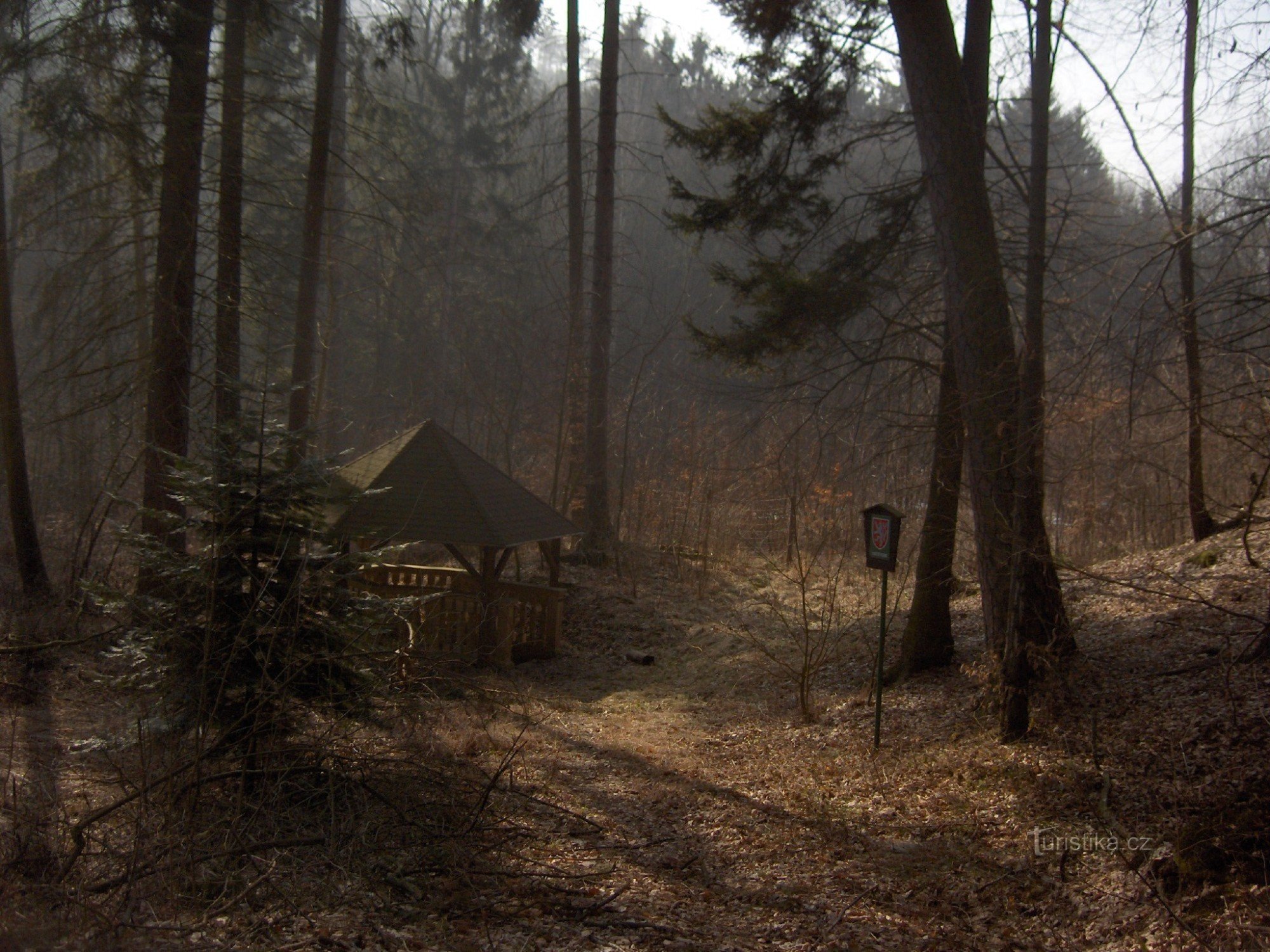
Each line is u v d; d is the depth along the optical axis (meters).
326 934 4.83
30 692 8.83
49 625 10.64
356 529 13.29
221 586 6.11
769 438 19.92
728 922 5.79
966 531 11.64
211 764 6.54
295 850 5.86
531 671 14.46
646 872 6.57
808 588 17.97
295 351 14.96
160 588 6.35
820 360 12.15
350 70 15.20
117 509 15.98
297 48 19.73
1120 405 8.09
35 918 4.44
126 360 11.92
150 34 11.16
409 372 33.28
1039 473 8.45
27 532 12.59
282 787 6.40
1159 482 15.61
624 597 17.70
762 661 13.89
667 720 11.71
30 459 19.17
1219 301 6.55
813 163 12.48
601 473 20.36
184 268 11.70
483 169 29.39
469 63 30.30
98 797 6.41
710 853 7.02
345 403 31.08
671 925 5.63
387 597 13.95
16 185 15.80
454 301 31.91
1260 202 6.51
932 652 11.73
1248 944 4.89
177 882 5.12
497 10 23.38
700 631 16.03
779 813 7.91
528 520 14.76
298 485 6.29
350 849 5.77
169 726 6.10
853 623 14.91
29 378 16.30
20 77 11.80
